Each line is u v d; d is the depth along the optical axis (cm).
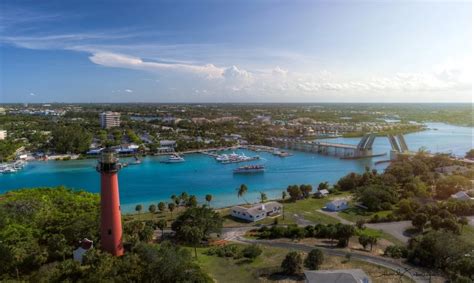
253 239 10212
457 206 12144
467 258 7269
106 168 6994
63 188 14162
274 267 7762
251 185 19700
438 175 18262
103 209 7112
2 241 7725
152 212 13475
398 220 11838
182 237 9694
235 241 10038
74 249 7869
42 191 13388
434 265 7806
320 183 18612
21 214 9662
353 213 13150
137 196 17175
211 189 18700
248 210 12669
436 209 11662
